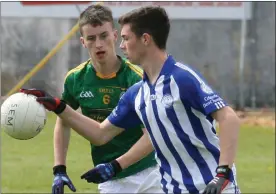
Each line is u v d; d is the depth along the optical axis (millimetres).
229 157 10812
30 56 42062
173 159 11539
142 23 11422
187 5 42406
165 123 11305
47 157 30812
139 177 16188
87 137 12719
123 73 15320
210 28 44906
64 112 12547
